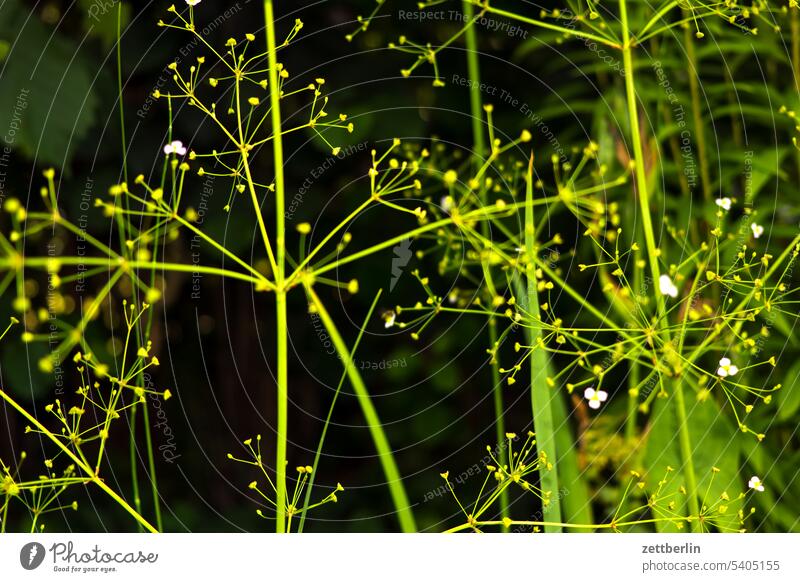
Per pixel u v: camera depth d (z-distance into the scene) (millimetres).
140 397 1121
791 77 1312
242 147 1120
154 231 1126
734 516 1195
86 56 1301
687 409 1214
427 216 1348
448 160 1358
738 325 1168
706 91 1288
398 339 1437
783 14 1288
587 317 1306
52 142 1257
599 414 1269
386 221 1397
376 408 1459
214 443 1476
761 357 1265
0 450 1366
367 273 1403
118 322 1376
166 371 1473
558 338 1142
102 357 1335
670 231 1216
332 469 1478
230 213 1328
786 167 1300
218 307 1479
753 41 1276
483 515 1378
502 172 1331
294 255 1381
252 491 1458
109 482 1410
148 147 1325
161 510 1395
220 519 1407
